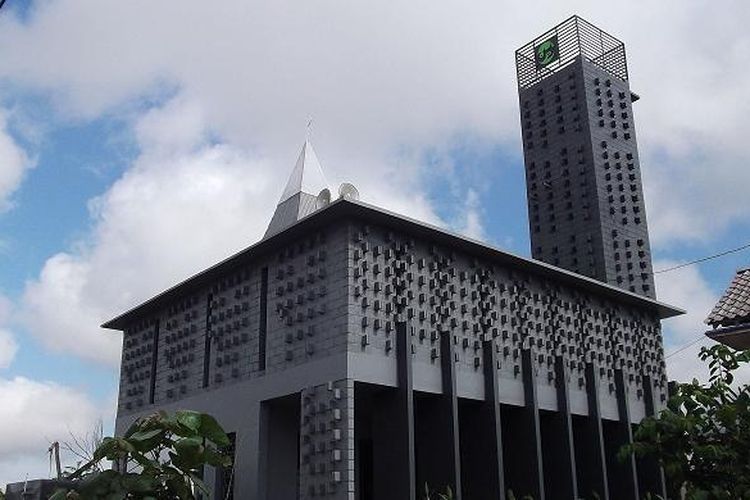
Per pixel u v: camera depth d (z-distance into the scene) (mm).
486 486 29797
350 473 25500
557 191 53188
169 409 36469
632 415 38312
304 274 30141
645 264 50969
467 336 31328
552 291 36188
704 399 7484
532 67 58656
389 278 29250
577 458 35875
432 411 29656
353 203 27859
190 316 37219
